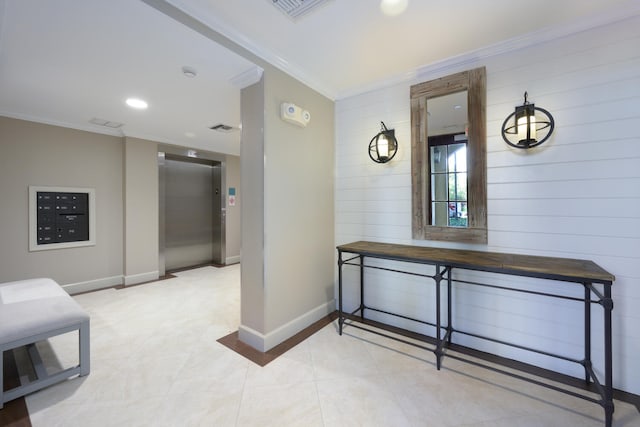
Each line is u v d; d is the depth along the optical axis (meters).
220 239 5.30
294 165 2.45
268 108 2.17
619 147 1.71
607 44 1.74
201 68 2.07
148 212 4.17
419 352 2.17
